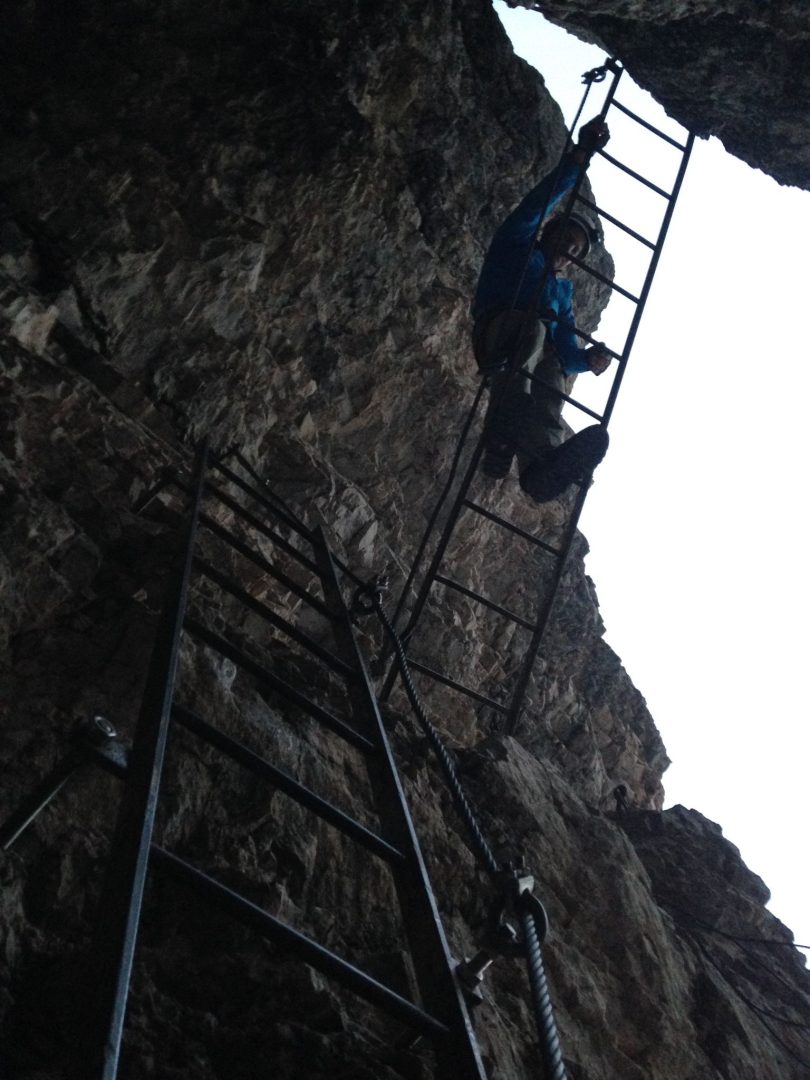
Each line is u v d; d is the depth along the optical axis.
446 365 10.42
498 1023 4.41
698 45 8.23
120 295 7.78
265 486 7.37
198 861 3.94
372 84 9.60
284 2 8.91
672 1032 5.57
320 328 9.59
